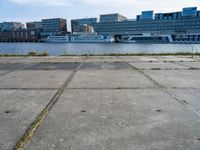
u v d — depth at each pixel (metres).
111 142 1.82
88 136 1.94
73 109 2.68
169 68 6.66
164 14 91.88
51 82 4.46
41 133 2.00
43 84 4.25
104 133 2.00
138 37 90.69
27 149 1.71
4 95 3.39
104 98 3.19
